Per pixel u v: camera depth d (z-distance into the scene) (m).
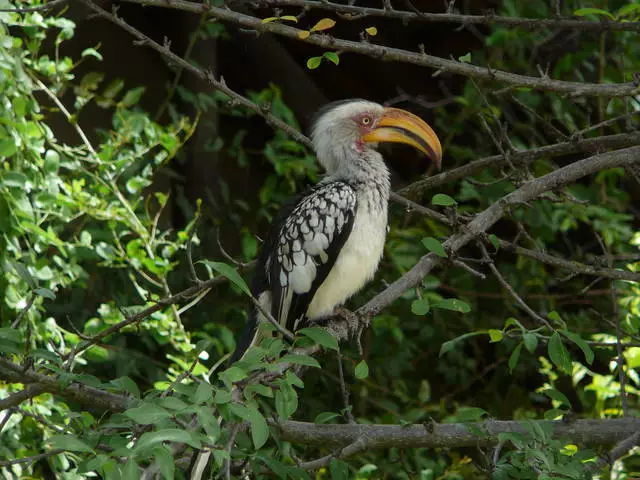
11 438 8.14
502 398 12.34
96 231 9.38
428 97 13.14
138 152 9.64
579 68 12.11
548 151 7.59
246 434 6.48
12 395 5.91
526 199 6.57
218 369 10.16
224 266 4.92
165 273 9.59
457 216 6.30
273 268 7.61
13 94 8.62
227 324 10.93
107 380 9.81
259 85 12.86
